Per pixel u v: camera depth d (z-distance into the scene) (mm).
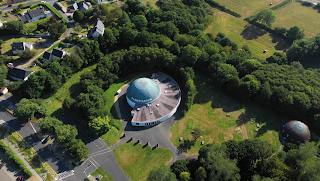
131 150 120250
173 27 190875
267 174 100312
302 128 118562
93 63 175750
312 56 183750
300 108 124750
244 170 107188
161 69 166375
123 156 117875
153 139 125250
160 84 148750
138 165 114312
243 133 127250
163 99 139125
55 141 123062
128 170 112375
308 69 162500
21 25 189875
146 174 110938
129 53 157500
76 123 132875
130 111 140125
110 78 152625
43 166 112812
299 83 133375
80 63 163250
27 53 166000
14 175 109000
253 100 143500
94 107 128375
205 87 153875
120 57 156875
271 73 141750
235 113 137375
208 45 166250
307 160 91562
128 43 188125
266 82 135250
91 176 109750
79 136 126188
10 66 163000
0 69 151875
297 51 170250
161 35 180625
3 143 118062
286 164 101250
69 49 180375
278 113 135625
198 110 139750
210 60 155375
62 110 139875
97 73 149250
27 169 108500
